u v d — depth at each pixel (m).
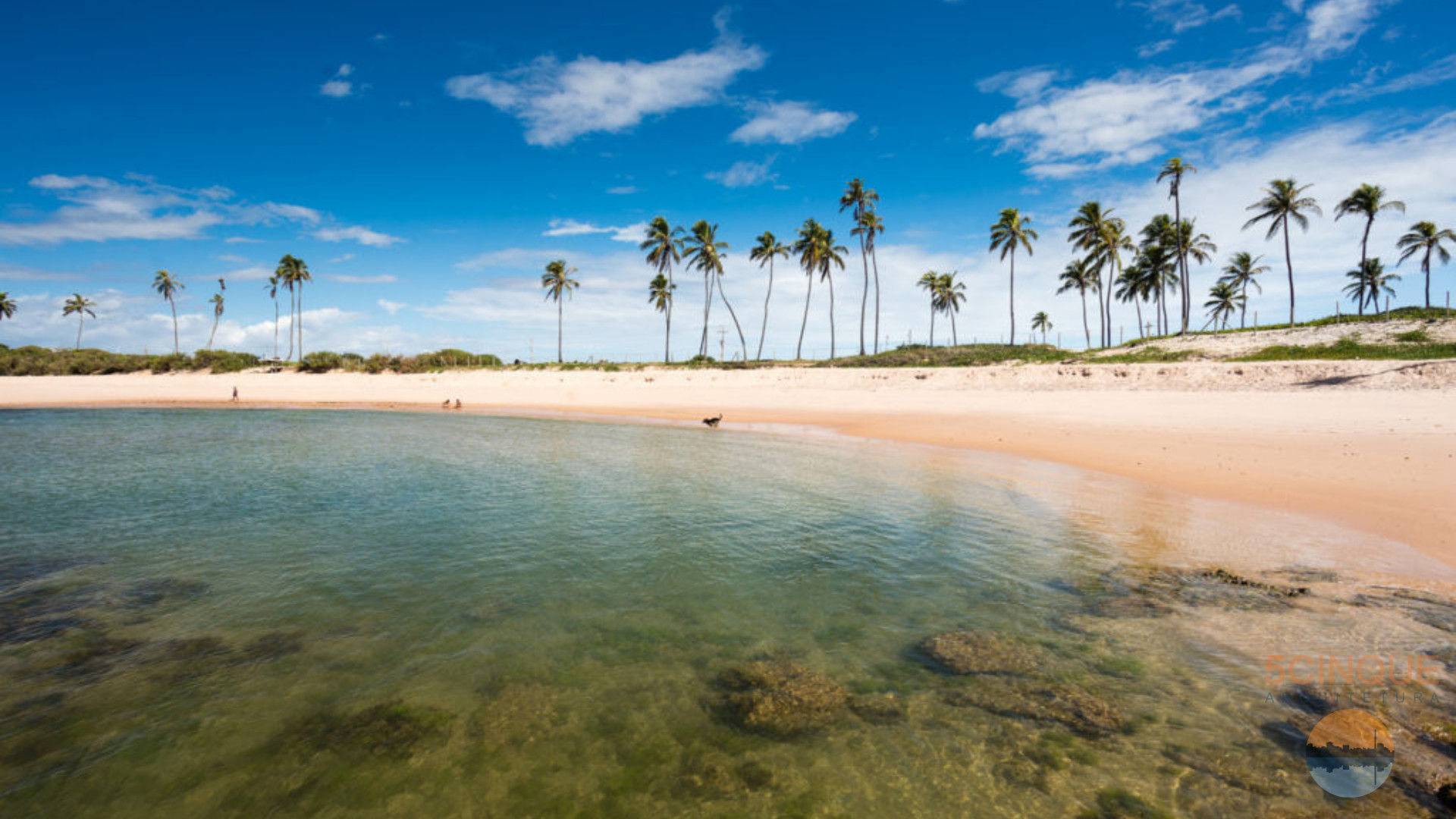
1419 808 4.57
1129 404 32.59
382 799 5.20
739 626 8.51
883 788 5.27
